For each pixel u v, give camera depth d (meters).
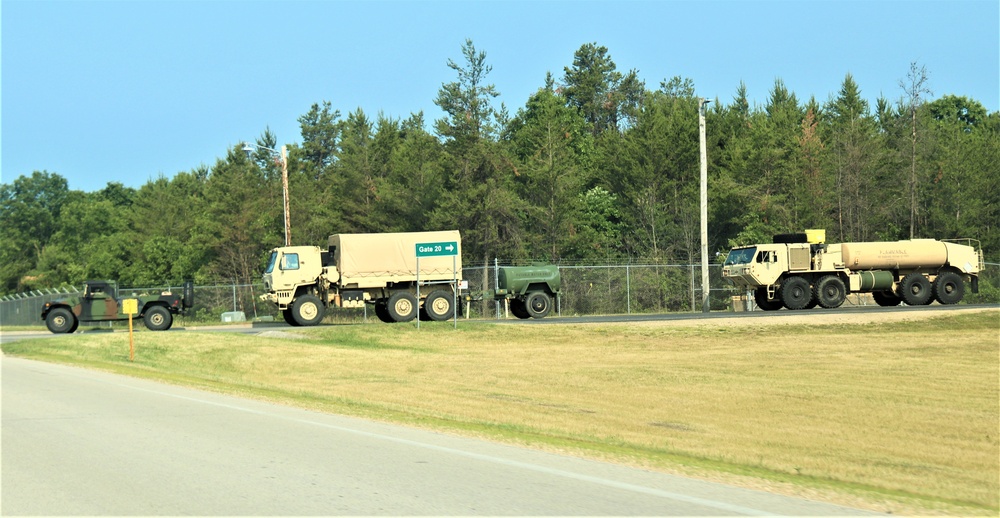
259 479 10.89
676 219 85.06
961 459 16.09
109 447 13.38
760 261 53.53
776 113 89.19
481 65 77.06
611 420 20.27
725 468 11.92
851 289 54.47
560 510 9.20
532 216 79.88
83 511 9.38
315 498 9.82
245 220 85.88
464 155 74.25
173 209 105.56
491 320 50.69
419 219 78.56
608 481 10.69
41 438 14.33
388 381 29.38
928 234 78.62
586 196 86.19
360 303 49.38
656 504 9.46
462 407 21.95
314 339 41.94
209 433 14.77
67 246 123.69
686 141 86.88
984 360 33.94
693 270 61.94
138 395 21.14
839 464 14.51
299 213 86.88
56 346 40.06
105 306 52.72
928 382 28.47
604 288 64.38
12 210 154.50
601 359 36.25
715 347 39.53
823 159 79.50
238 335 43.03
